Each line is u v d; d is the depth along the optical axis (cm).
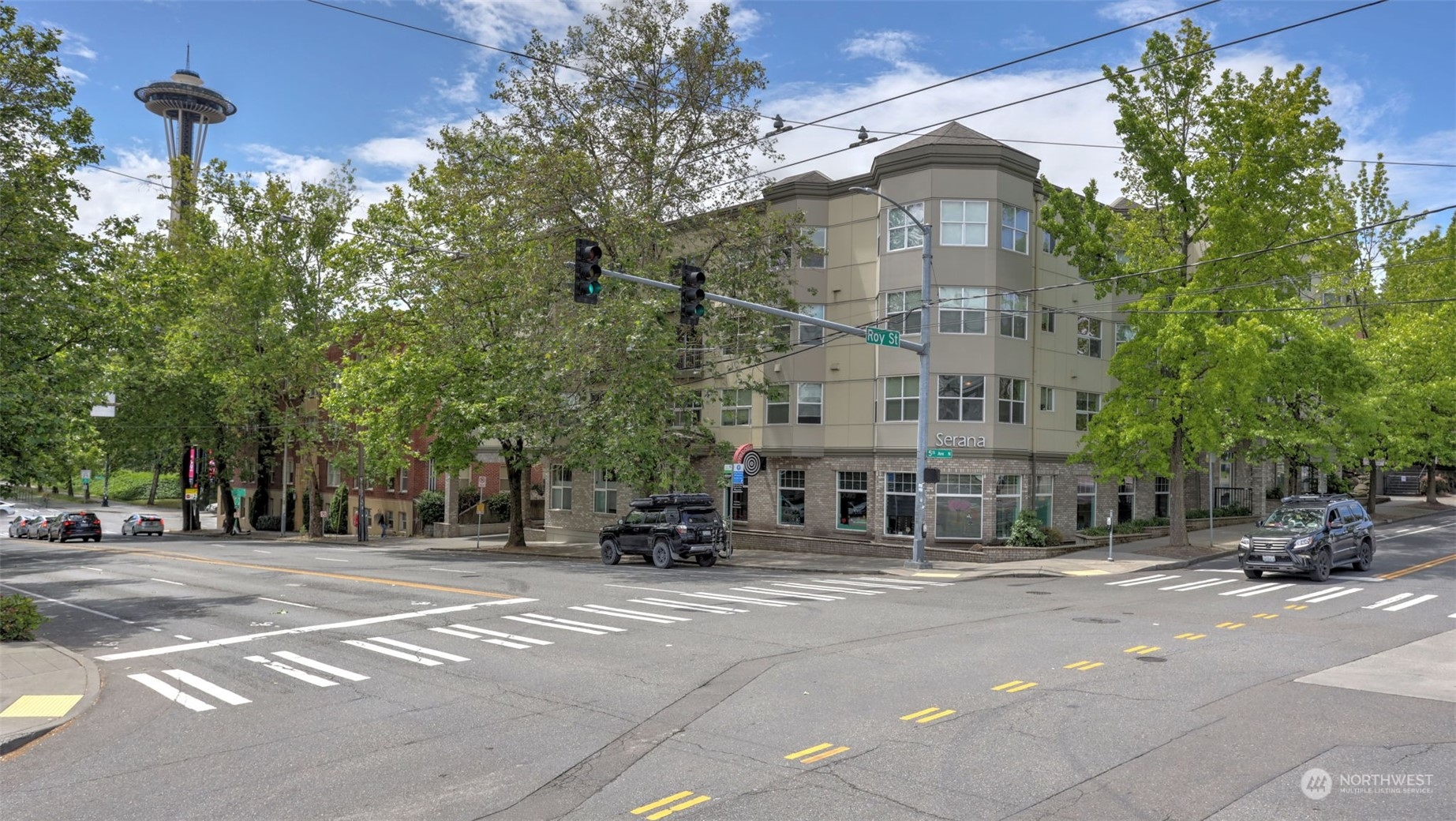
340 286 4806
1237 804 679
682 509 2717
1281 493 4681
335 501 6034
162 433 5438
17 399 1938
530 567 2773
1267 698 1005
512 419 3206
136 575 2612
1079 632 1455
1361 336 4588
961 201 3127
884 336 2473
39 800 727
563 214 3070
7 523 7656
